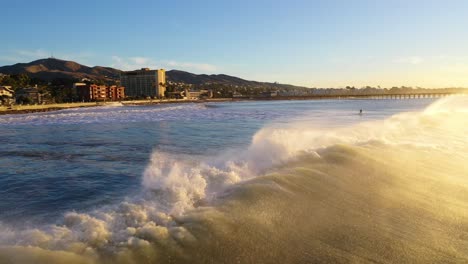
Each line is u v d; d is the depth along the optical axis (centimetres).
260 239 527
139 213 603
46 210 721
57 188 936
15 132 2741
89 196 838
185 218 576
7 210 722
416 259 500
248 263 466
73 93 14112
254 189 713
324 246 523
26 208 739
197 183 770
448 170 979
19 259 429
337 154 1043
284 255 491
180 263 455
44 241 495
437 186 837
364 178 861
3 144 1981
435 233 586
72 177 1078
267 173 875
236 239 520
